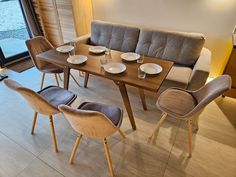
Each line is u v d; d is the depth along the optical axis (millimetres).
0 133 2012
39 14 3682
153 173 1575
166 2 2668
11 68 3436
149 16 2926
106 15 3361
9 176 1594
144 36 2648
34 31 3816
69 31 3535
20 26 3908
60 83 2939
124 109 2328
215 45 2645
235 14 2316
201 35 2318
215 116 2154
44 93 1922
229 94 2332
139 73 1667
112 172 1530
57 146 1845
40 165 1674
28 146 1857
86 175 1578
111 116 1571
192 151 1752
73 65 1895
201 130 1978
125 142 1863
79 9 3289
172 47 2475
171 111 1599
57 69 2436
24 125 2113
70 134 1981
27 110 2340
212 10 2426
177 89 1886
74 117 1170
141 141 1872
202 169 1596
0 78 3025
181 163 1647
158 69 1784
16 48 3896
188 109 1621
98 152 1771
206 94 1581
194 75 1989
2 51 3443
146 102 2432
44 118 2205
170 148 1789
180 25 2754
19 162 1707
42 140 1921
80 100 2510
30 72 3268
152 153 1744
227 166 1615
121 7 3098
